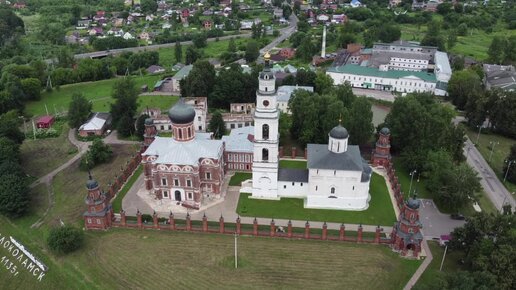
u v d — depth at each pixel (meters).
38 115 193.00
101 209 107.12
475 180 113.31
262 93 109.19
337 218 112.81
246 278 92.31
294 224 109.94
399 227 99.81
